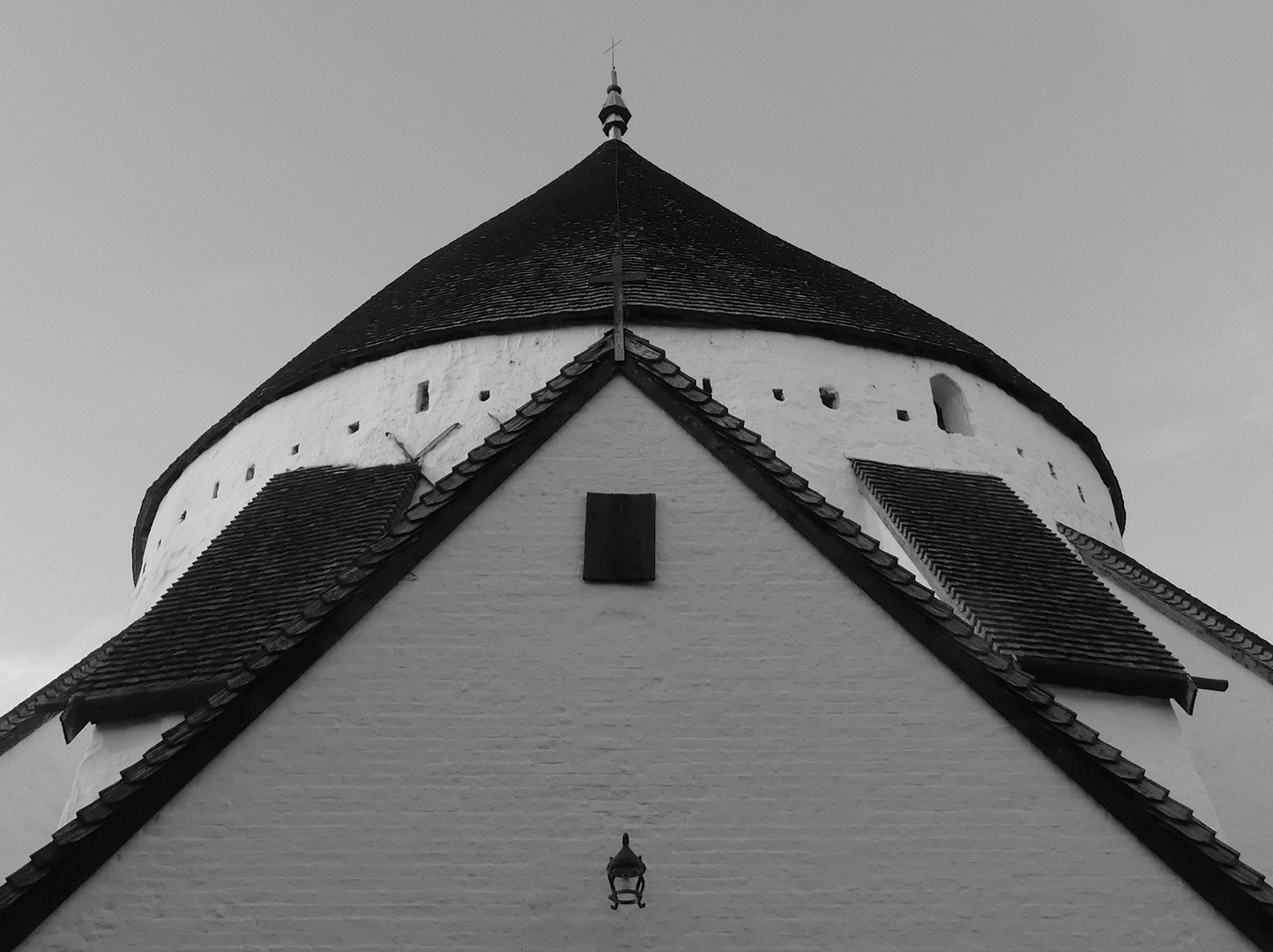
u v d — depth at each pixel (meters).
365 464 17.81
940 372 19.75
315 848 8.42
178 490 21.03
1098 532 20.53
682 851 8.59
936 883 8.52
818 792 8.83
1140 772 8.95
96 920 8.05
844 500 17.19
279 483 17.92
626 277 11.79
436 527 9.67
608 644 9.31
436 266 22.66
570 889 8.42
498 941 8.24
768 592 9.58
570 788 8.77
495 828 8.59
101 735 13.52
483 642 9.25
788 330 18.80
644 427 10.34
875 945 8.34
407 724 8.89
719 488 10.05
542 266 20.64
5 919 7.91
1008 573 15.12
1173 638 16.75
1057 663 13.34
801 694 9.18
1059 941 8.34
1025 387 20.88
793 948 8.32
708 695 9.16
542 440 10.19
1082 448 22.34
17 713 16.36
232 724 8.74
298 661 9.01
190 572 15.84
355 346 19.64
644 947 8.28
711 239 22.27
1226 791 15.59
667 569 9.66
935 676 9.25
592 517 9.80
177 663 13.59
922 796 8.81
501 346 18.38
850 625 9.45
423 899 8.33
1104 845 8.63
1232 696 16.11
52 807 15.77
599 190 24.67
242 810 8.49
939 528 15.92
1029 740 9.00
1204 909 8.41
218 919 8.15
